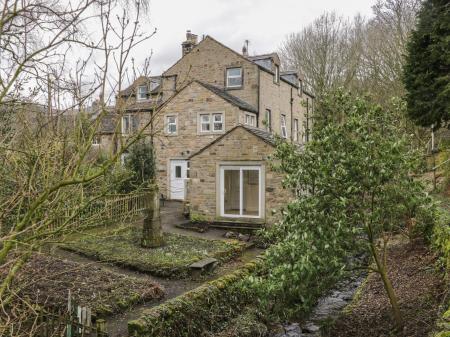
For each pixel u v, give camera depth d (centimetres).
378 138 591
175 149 2167
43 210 435
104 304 720
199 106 2100
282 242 619
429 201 602
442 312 559
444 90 1238
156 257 1030
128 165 1595
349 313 721
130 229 1327
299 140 2741
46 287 742
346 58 2988
